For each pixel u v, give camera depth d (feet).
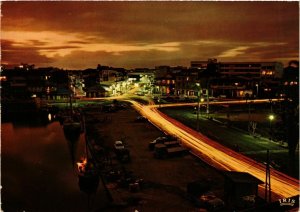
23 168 113.09
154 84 349.00
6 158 125.90
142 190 83.56
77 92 350.64
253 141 131.34
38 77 303.68
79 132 167.02
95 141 140.56
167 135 143.02
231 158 108.68
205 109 226.58
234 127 160.45
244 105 239.09
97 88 330.34
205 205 72.49
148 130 162.09
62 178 102.32
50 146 144.87
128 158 107.65
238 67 336.49
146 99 298.56
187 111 221.05
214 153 115.14
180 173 96.12
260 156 109.91
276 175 91.50
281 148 119.44
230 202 72.79
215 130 155.33
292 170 94.58
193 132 152.56
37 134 172.45
